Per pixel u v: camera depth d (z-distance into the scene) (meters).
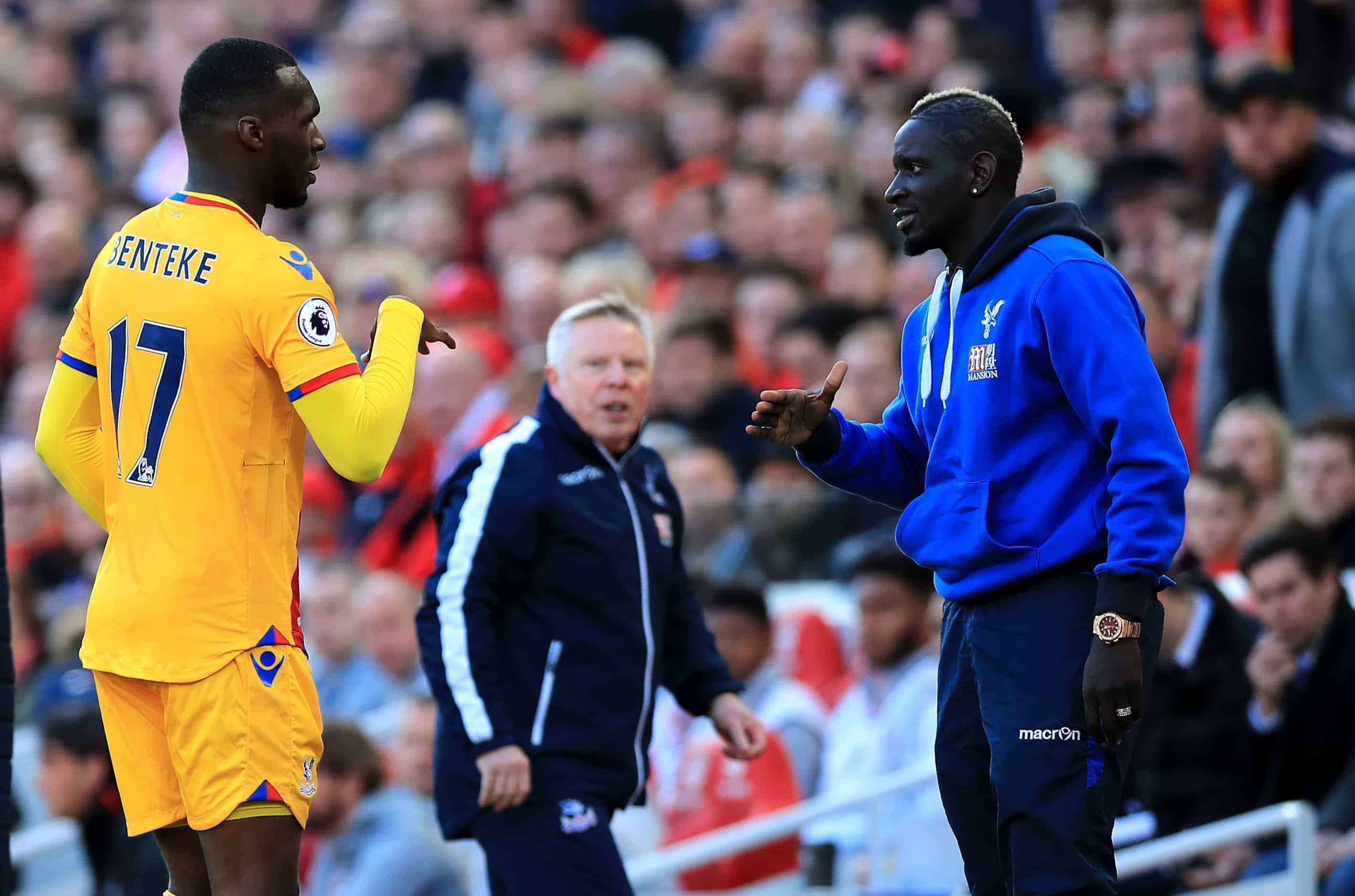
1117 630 11.53
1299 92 26.11
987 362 12.41
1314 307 25.92
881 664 23.97
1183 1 36.03
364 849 22.20
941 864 21.84
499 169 44.88
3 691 14.39
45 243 43.47
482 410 30.77
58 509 34.41
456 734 16.66
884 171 35.31
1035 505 12.26
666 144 41.66
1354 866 19.67
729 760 24.19
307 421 12.27
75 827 24.92
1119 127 34.69
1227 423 25.00
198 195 12.58
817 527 28.12
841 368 13.65
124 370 12.45
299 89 12.77
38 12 61.53
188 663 12.12
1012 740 12.06
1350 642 20.64
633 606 16.89
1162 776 21.17
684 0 48.81
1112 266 12.34
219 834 12.22
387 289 34.84
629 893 16.70
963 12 42.69
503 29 48.81
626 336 17.19
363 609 27.52
